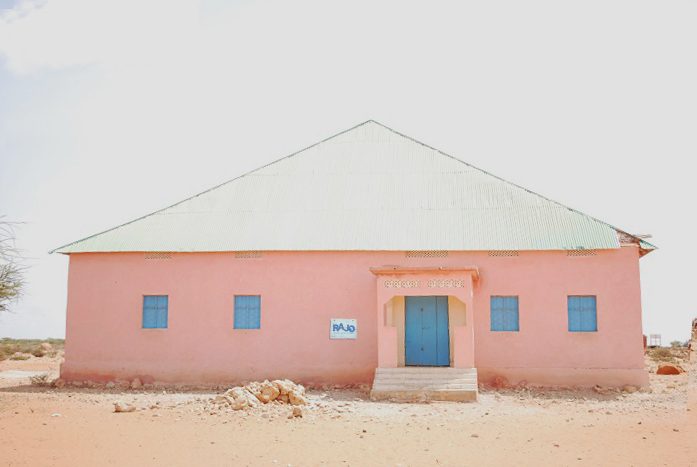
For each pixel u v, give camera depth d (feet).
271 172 87.20
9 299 56.24
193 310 75.87
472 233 74.43
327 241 75.20
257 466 36.60
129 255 77.97
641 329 69.92
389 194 81.41
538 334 71.15
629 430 46.70
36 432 44.98
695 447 40.86
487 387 70.49
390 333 67.77
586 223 74.13
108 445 41.45
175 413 53.52
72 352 77.25
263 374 73.72
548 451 39.99
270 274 75.41
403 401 62.39
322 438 43.75
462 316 72.54
